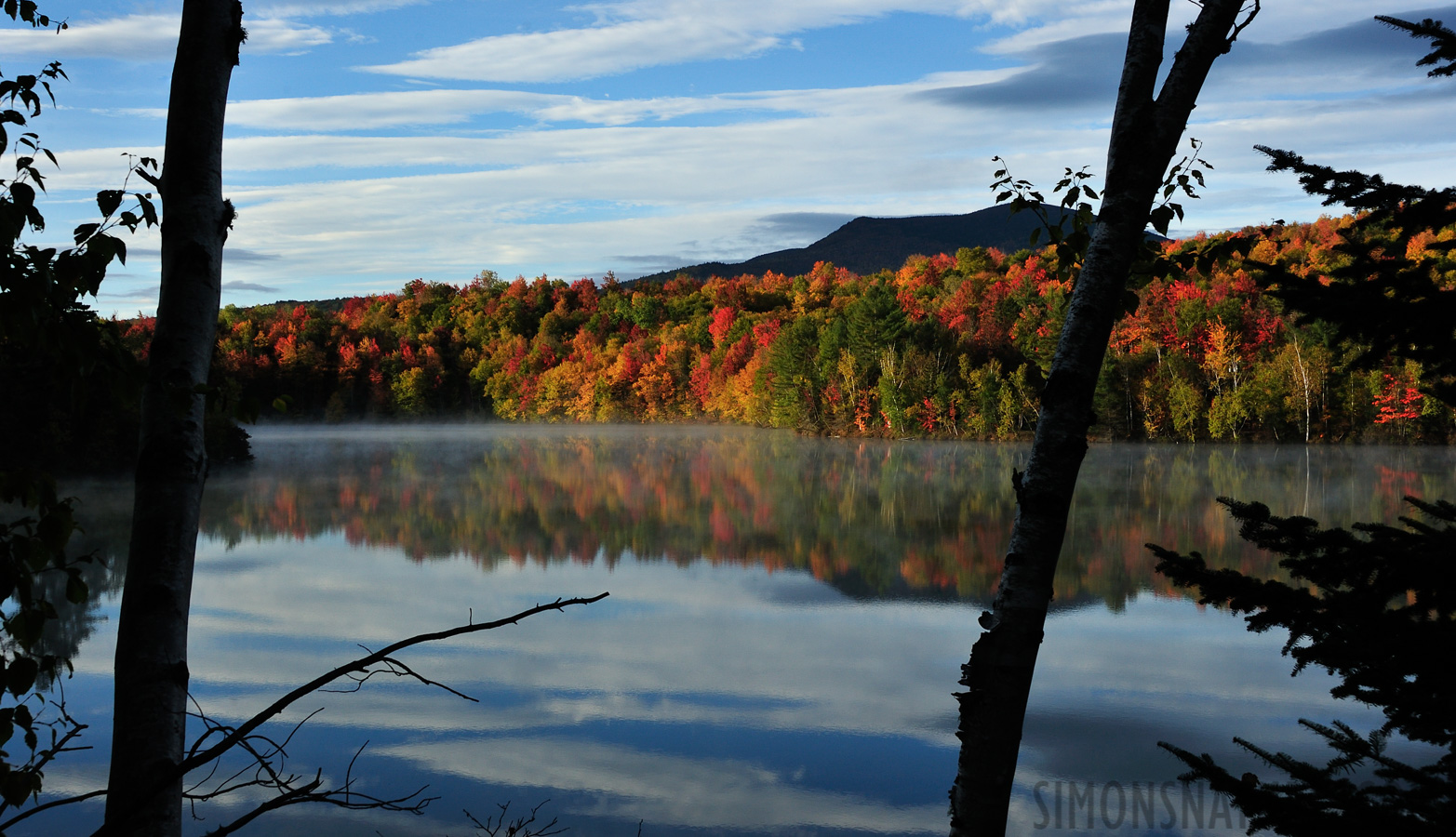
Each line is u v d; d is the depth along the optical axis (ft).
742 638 65.41
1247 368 231.71
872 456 234.99
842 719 46.91
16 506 123.54
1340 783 11.17
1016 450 235.40
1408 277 10.78
